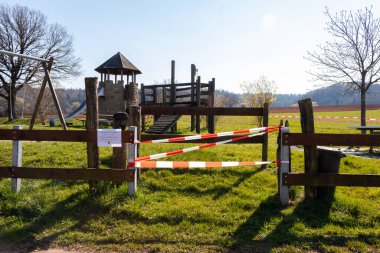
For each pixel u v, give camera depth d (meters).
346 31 15.06
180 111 8.50
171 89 19.94
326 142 5.72
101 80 25.25
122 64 24.41
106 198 5.91
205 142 8.70
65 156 8.66
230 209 5.72
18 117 39.84
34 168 6.12
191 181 6.93
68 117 27.44
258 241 4.75
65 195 6.16
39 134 6.22
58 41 42.88
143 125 20.05
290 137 5.78
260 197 6.18
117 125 6.52
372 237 4.83
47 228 5.10
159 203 5.91
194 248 4.56
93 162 6.37
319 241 4.72
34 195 6.03
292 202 5.98
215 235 4.89
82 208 5.71
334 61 15.74
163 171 7.29
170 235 4.88
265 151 7.98
